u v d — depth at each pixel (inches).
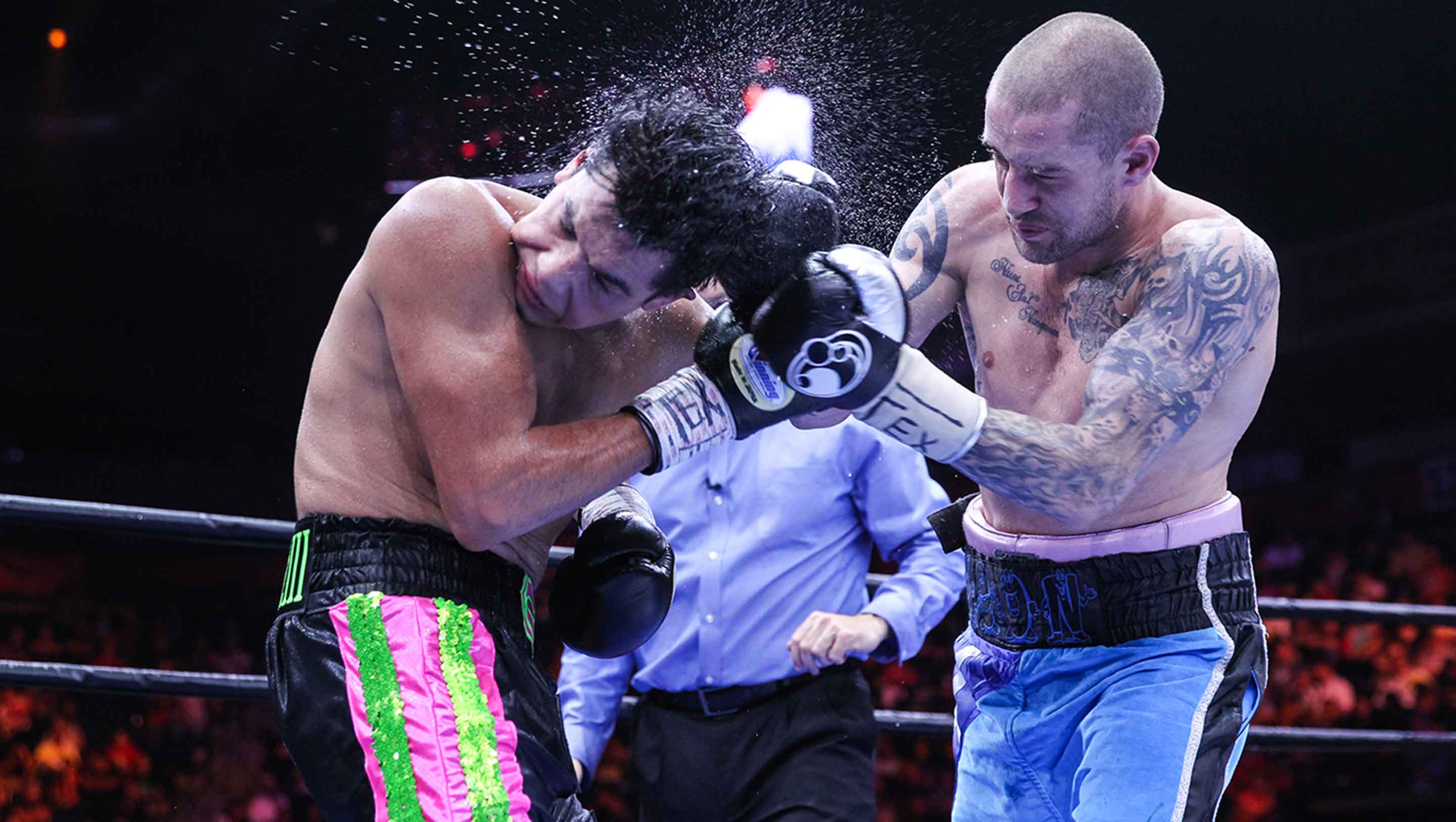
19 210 434.6
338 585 64.8
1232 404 76.5
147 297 445.4
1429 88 353.4
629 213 60.9
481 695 63.2
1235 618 78.0
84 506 97.0
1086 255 77.9
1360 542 382.0
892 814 318.3
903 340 67.4
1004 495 70.1
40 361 438.0
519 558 70.4
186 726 331.6
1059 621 79.1
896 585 105.5
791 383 65.6
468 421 62.1
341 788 61.9
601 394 72.9
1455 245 373.7
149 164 434.3
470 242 64.1
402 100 380.2
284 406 454.6
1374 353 400.8
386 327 65.1
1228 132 366.6
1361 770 302.4
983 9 276.5
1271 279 74.2
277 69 400.5
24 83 431.8
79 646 378.3
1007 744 81.9
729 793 100.5
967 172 86.2
